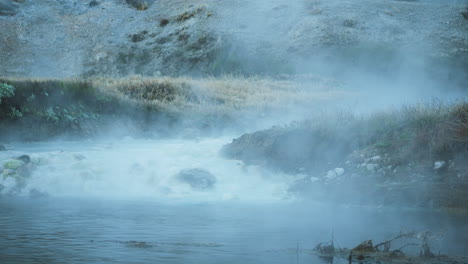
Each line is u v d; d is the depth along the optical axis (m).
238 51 47.44
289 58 45.28
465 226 6.72
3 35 55.41
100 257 4.51
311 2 54.50
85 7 60.41
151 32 54.62
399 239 5.68
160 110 25.33
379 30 49.25
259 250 4.96
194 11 54.94
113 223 6.57
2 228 6.08
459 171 9.98
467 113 11.72
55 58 53.09
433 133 11.32
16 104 21.97
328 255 4.79
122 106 24.52
